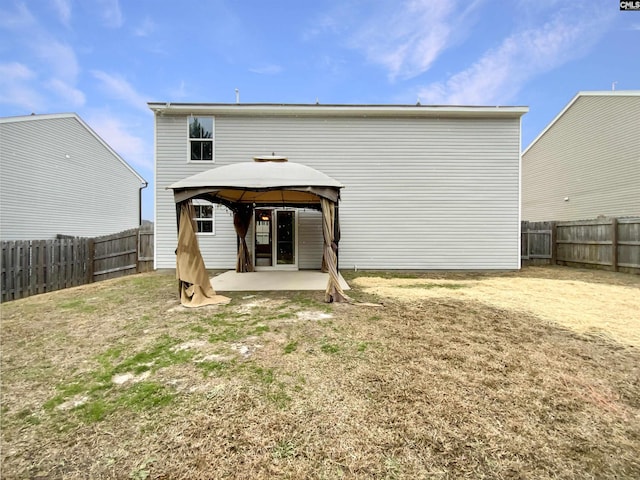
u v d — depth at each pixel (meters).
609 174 13.34
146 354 3.83
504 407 2.76
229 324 4.77
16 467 2.22
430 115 9.98
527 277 8.95
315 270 10.13
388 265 10.06
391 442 2.36
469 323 4.80
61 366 3.61
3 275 7.88
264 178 6.02
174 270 9.98
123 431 2.54
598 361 3.58
